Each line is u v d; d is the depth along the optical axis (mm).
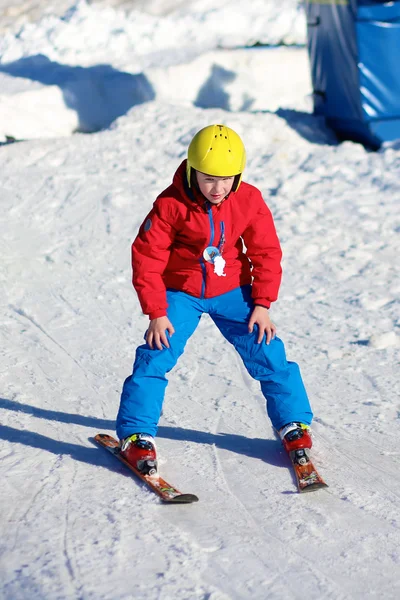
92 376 6766
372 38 13680
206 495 4648
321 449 5355
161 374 4887
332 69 14945
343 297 8781
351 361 7129
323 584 3732
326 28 14797
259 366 4984
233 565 3867
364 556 3998
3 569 3785
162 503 4516
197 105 18359
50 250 10148
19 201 11852
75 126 16875
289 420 5023
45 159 13586
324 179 12641
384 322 8062
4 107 16281
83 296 8844
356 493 4707
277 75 19812
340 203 11742
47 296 8805
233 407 6102
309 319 8211
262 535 4184
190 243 4738
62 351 7340
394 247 10234
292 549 4043
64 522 4266
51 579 3686
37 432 5562
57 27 23125
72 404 6145
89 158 13641
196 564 3854
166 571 3773
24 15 26531
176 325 4824
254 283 4859
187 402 6195
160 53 21766
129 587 3631
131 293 8977
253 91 19000
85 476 4863
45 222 11117
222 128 4465
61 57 21625
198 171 4406
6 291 8859
